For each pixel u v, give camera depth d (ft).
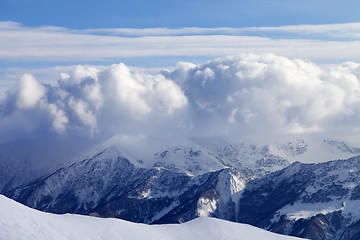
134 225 508.12
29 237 404.57
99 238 460.96
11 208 440.04
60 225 452.76
